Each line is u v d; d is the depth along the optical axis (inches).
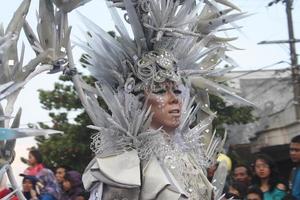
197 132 109.0
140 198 95.9
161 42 104.6
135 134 99.0
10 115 84.4
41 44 98.7
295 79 600.1
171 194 93.9
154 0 103.0
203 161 108.3
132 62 103.7
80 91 102.3
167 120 101.9
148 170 97.0
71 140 554.3
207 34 113.4
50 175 211.5
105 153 97.3
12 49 87.0
